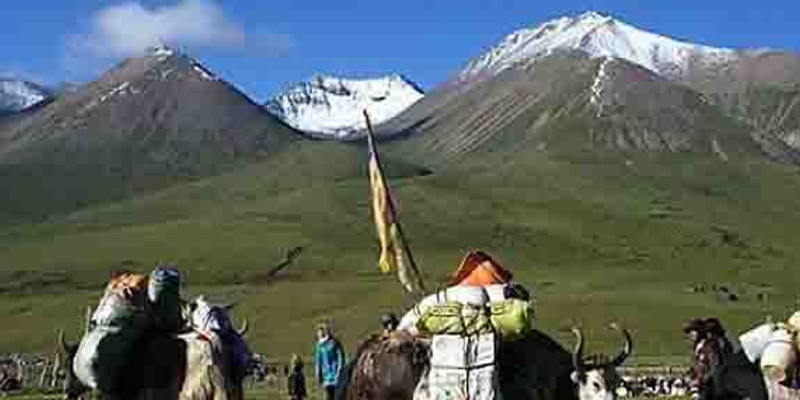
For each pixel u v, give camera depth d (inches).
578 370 526.9
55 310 5029.5
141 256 6314.0
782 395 585.6
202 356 538.0
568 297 4468.5
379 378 524.7
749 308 4500.5
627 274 5949.8
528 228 6879.9
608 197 7726.4
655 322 3919.8
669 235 6939.0
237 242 6456.7
